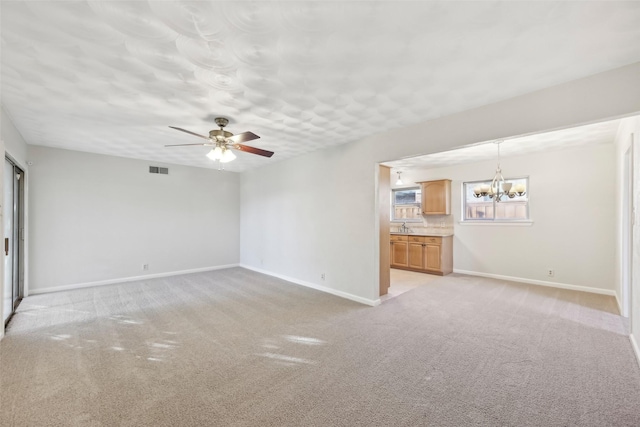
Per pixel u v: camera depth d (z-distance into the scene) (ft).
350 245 14.05
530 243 16.90
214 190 21.52
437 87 8.27
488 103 9.35
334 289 14.85
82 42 6.08
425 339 9.41
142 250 18.16
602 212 14.62
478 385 6.86
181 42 6.08
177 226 19.63
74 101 9.17
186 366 7.77
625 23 5.50
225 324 10.78
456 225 20.20
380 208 14.30
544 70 7.32
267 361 8.04
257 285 16.75
